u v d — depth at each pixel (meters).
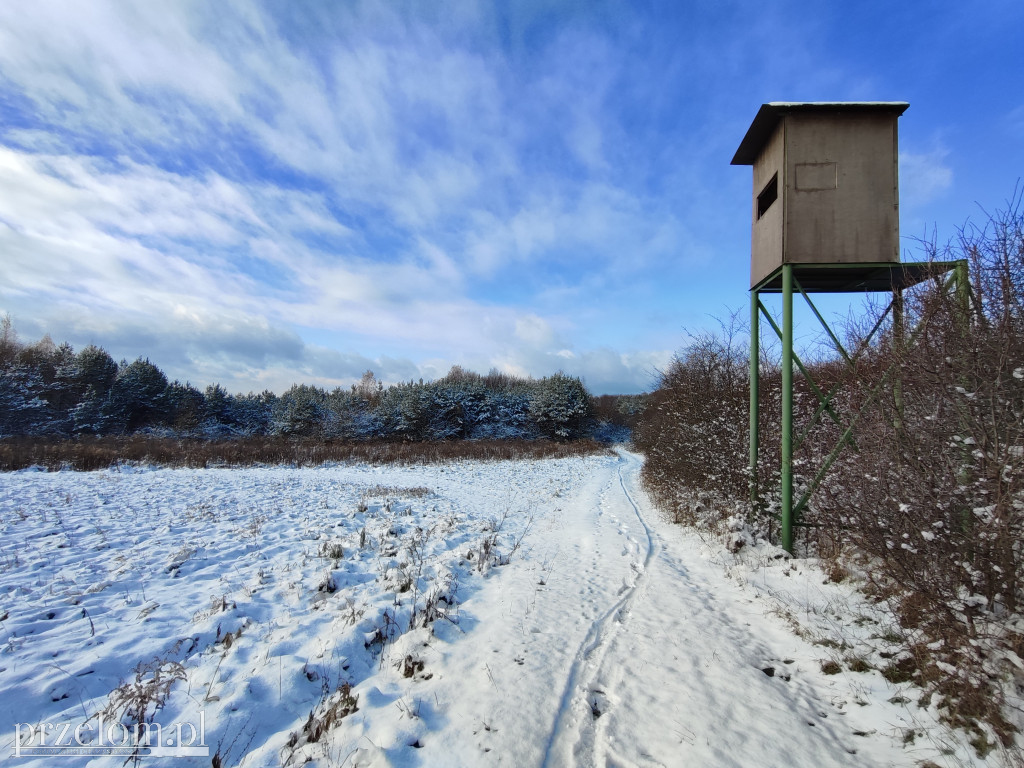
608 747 2.91
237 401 48.41
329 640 4.27
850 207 6.46
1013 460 3.10
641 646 4.30
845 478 5.30
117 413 38.09
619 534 9.23
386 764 2.69
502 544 8.20
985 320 3.60
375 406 49.03
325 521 9.14
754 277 7.75
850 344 6.77
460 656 4.12
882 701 3.29
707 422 10.27
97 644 4.16
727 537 7.22
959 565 3.24
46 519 8.81
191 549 6.75
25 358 39.09
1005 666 2.92
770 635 4.52
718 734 3.00
